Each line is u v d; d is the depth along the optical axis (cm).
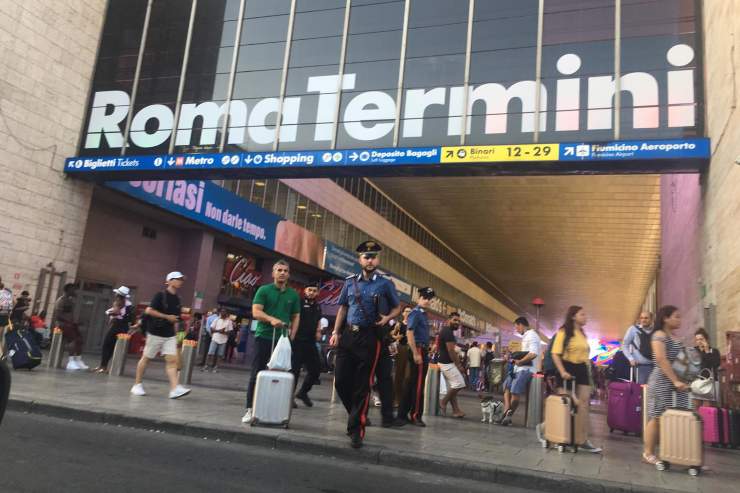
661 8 1259
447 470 523
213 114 1620
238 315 2678
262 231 2509
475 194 2981
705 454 747
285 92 1559
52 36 1661
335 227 3105
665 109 1205
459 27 1426
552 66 1316
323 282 3119
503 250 4200
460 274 5162
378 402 980
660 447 568
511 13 1387
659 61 1234
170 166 1586
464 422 884
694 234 1376
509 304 7256
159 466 457
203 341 1705
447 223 3731
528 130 1302
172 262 2316
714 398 868
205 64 1667
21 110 1570
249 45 1636
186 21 1723
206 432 601
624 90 1245
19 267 1558
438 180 2880
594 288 5125
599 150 1202
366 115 1459
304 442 568
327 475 475
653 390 606
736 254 935
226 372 1630
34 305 1595
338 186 3103
